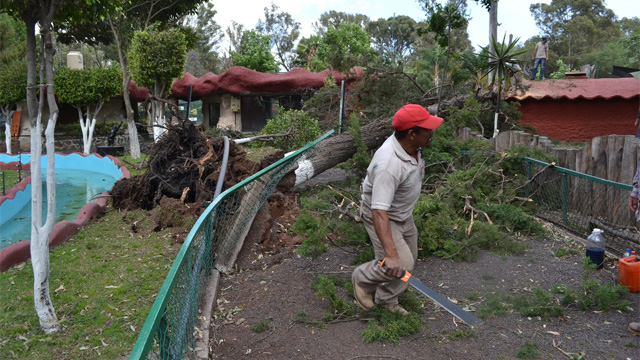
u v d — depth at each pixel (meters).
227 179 7.46
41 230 4.00
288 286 4.56
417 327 3.60
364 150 8.19
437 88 11.66
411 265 3.59
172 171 7.85
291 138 11.38
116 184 8.35
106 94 18.11
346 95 12.28
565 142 12.94
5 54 19.31
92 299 4.54
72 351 3.69
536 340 3.42
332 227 5.41
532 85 13.88
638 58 27.77
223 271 4.91
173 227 6.87
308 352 3.36
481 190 6.73
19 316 4.27
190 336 3.10
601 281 4.42
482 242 5.23
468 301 4.11
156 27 15.31
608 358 3.15
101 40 18.28
